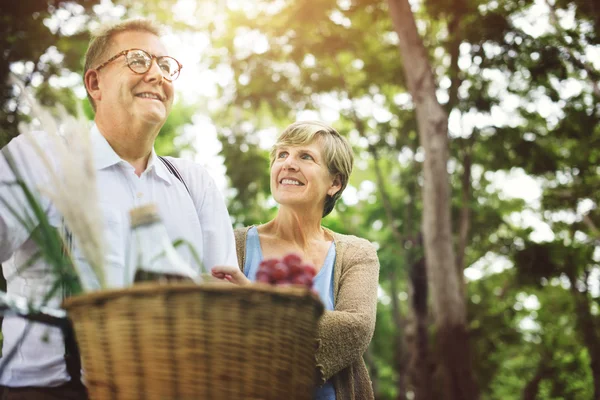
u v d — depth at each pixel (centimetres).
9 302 182
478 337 1855
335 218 2191
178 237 252
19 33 1020
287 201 325
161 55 254
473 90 1525
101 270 186
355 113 1708
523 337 2044
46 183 218
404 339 2044
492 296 2134
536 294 2206
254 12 1550
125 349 163
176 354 161
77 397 218
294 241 330
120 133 250
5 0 1006
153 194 252
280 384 168
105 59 251
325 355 278
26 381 218
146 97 249
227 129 1662
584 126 1484
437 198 1320
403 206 1831
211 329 161
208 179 275
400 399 2011
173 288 160
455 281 1319
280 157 335
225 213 274
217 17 1608
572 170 1661
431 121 1330
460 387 1288
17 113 948
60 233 210
